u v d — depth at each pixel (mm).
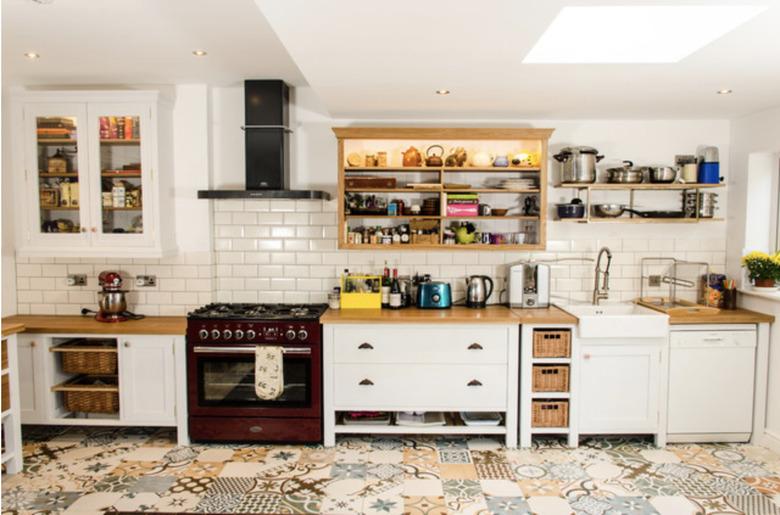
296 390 4004
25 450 3916
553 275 4621
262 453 3889
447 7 2262
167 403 4012
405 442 4082
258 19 2934
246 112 4250
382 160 4406
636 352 3947
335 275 4602
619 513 3100
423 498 3266
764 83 3396
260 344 3965
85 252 4145
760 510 3131
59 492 3320
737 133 4449
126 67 3846
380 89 3586
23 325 3592
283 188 4301
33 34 3152
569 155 4367
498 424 4051
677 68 3082
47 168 4145
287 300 4613
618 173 4367
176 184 4418
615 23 2814
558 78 3311
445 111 4281
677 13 2631
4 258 4418
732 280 4301
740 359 3982
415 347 3967
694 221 4387
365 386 3990
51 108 4074
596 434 4133
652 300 4543
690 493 3322
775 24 2447
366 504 3193
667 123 4555
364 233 4441
